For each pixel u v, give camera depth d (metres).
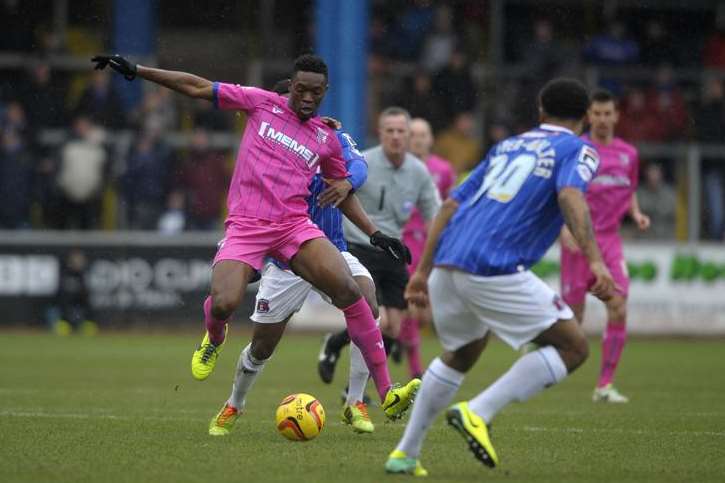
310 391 37.28
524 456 23.30
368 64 72.00
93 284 66.25
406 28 74.25
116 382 39.84
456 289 20.16
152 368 45.38
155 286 66.62
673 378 44.56
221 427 25.91
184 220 67.94
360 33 64.81
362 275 28.12
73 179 66.56
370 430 26.38
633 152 38.97
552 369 19.62
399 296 35.62
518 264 19.88
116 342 59.19
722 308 67.75
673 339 66.56
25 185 67.06
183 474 20.27
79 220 67.19
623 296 36.84
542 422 29.70
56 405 32.28
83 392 36.19
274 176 24.70
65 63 73.38
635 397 37.19
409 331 39.88
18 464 21.34
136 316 66.50
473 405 19.66
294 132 25.00
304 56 24.91
